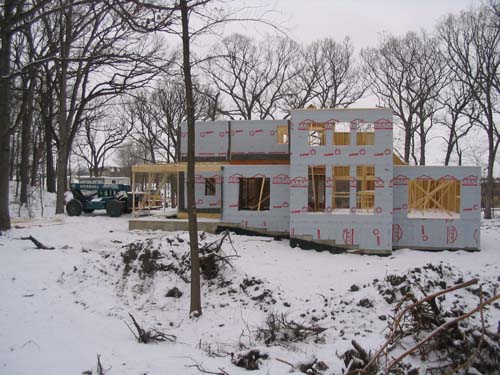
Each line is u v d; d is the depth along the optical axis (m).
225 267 11.91
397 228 17.22
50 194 38.09
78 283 11.43
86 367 6.39
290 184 17.11
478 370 6.34
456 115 36.72
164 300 10.74
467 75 33.53
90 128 45.09
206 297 10.90
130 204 26.31
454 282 10.09
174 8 8.32
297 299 10.35
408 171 17.20
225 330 8.93
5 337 7.20
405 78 39.59
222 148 22.56
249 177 18.97
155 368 6.61
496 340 6.70
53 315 8.78
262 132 22.41
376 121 16.59
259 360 6.95
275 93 41.28
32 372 6.00
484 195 44.19
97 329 8.37
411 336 7.34
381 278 10.99
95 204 26.39
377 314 8.96
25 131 32.66
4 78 8.73
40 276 11.54
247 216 18.89
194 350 7.68
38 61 8.84
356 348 6.72
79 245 15.96
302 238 16.84
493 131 32.47
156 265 11.81
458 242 16.92
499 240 19.58
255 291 10.80
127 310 10.09
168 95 44.88
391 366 6.23
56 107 40.72
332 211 17.02
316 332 8.40
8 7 9.52
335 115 16.83
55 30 20.02
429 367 6.55
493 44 30.72
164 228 19.33
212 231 18.94
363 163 16.64
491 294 9.68
